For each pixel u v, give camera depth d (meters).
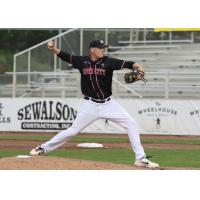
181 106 48.09
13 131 51.12
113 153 33.28
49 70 61.38
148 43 66.00
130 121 23.58
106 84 23.41
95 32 60.91
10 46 96.38
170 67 60.53
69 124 49.75
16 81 55.12
